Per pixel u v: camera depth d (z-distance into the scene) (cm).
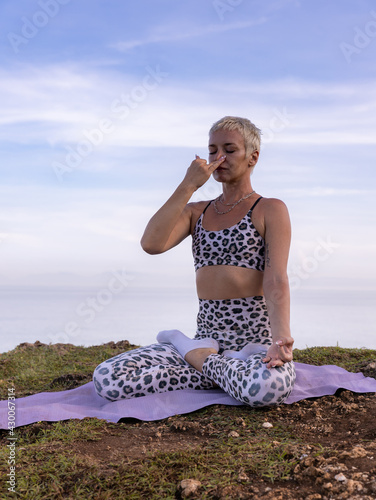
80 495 220
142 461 246
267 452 249
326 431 286
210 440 280
